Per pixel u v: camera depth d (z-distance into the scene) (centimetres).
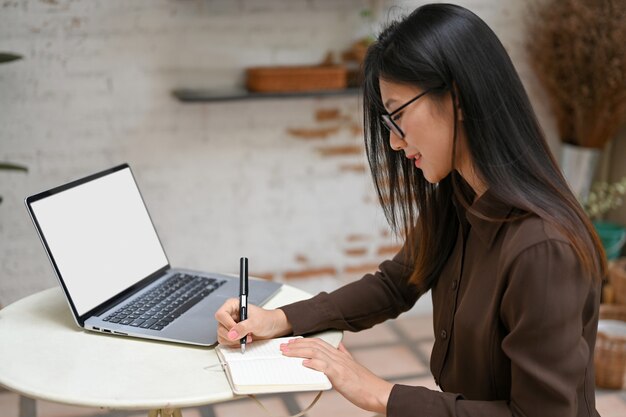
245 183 308
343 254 330
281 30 296
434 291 150
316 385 123
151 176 296
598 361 276
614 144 354
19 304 160
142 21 280
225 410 255
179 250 307
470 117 118
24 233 287
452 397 124
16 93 274
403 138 126
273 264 321
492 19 323
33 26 270
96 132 286
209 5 286
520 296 115
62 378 127
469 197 136
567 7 311
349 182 323
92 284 153
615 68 301
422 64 119
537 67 324
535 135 123
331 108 312
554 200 120
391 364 291
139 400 120
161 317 151
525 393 116
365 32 305
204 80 292
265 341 142
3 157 278
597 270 120
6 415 249
